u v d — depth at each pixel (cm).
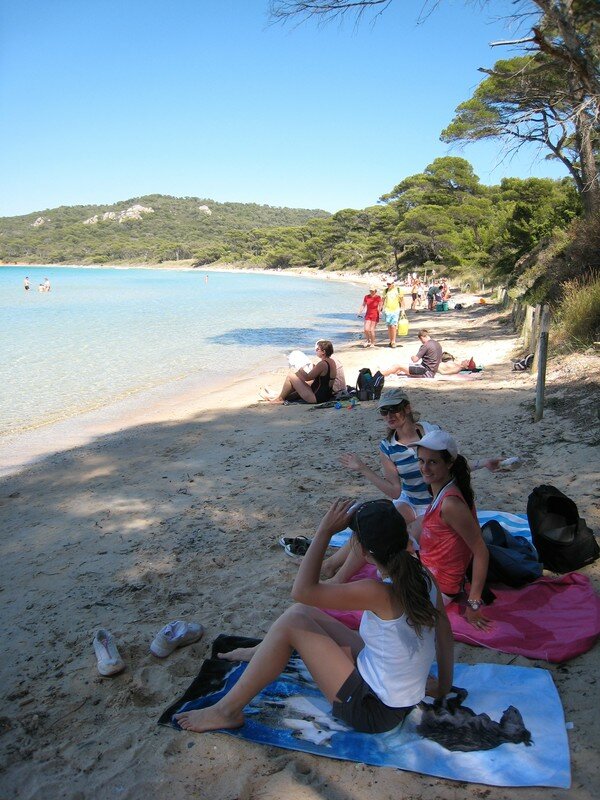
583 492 600
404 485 466
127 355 1948
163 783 304
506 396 1037
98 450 949
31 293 5956
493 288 3941
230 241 19312
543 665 371
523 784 285
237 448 898
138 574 531
